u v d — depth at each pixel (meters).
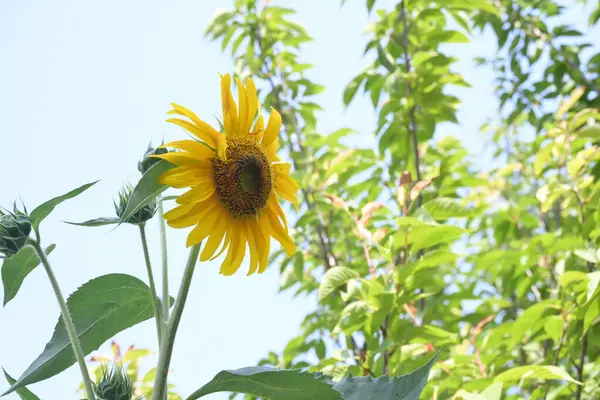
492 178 5.34
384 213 4.15
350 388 1.34
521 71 5.13
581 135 3.80
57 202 1.37
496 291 5.03
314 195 4.19
